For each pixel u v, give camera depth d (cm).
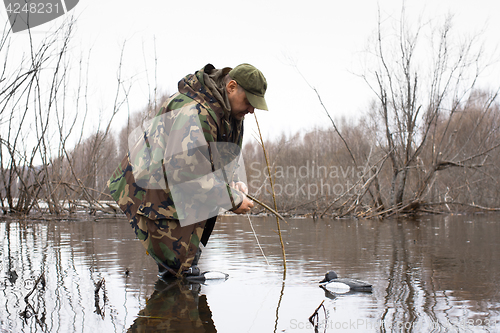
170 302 179
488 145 1034
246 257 304
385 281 221
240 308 171
